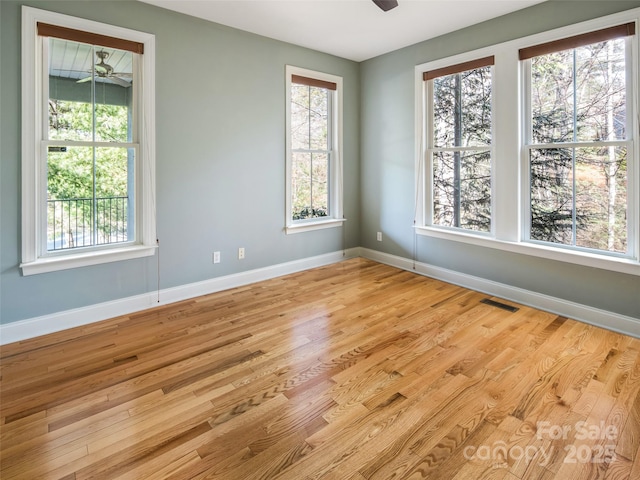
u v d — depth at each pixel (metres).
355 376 2.16
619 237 2.79
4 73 2.47
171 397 1.97
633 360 2.31
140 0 2.95
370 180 4.76
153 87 3.09
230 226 3.71
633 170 2.67
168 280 3.34
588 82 2.86
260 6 3.09
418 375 2.17
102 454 1.57
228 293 3.61
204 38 3.37
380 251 4.73
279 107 3.98
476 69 3.55
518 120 3.23
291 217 4.22
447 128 3.88
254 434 1.69
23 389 2.03
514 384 2.07
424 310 3.17
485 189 3.60
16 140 2.54
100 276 2.96
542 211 3.21
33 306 2.68
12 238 2.57
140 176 3.13
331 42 3.98
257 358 2.37
